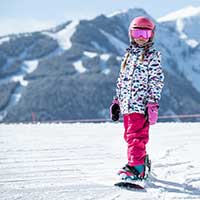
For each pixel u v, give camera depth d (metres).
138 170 3.69
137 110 3.80
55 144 6.12
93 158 4.87
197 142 6.23
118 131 8.30
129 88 3.85
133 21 3.93
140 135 3.77
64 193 3.22
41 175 3.93
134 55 3.88
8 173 4.01
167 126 9.21
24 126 10.23
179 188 3.48
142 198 3.12
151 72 3.81
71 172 4.07
